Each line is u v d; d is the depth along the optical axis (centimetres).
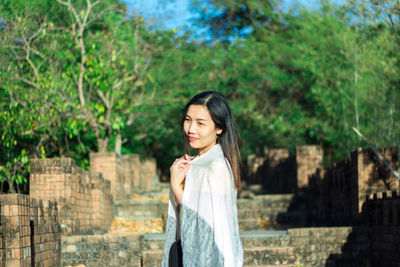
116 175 1207
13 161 1002
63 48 1191
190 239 256
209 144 272
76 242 748
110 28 1364
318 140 1677
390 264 701
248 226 1089
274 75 1733
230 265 245
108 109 1184
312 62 1434
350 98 1152
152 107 1689
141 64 1456
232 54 1866
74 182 797
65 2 1151
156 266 706
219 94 272
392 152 811
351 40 1112
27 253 521
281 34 1903
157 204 1189
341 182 933
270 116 1819
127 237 759
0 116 941
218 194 253
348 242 785
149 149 2097
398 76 826
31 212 575
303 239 786
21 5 1093
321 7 1446
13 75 1034
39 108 1005
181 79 1756
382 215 736
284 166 1578
